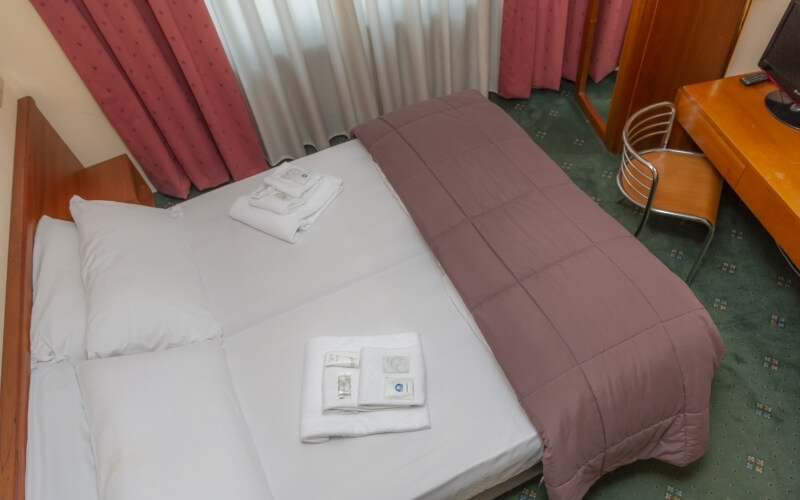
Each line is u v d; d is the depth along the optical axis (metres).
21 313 1.70
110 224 2.08
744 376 2.15
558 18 3.18
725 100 2.33
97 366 1.66
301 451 1.63
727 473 1.92
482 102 2.62
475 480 1.59
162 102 2.82
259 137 3.33
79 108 2.80
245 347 1.90
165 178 3.14
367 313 1.95
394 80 3.40
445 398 1.69
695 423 1.67
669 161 2.54
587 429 1.56
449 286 1.99
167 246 2.13
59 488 1.40
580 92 3.44
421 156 2.34
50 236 2.03
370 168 2.52
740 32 2.46
